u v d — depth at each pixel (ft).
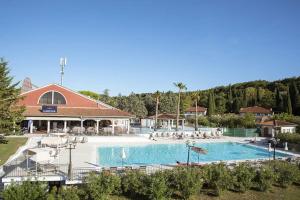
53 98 179.01
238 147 155.02
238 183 79.15
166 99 295.69
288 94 286.25
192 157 124.26
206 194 75.82
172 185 73.51
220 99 377.30
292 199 78.23
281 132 167.22
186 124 272.72
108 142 144.56
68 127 170.71
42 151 75.77
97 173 74.79
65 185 70.49
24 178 67.97
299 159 108.17
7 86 116.57
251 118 218.18
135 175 71.26
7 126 115.55
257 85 496.23
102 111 175.63
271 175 82.17
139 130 190.29
